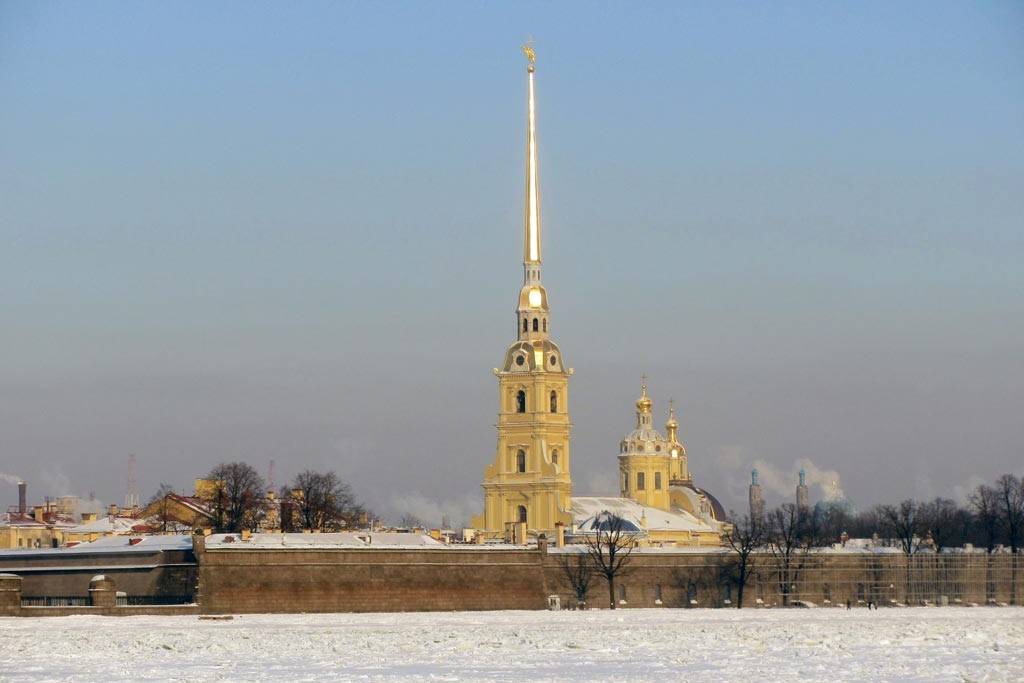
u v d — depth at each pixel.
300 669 196.12
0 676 189.88
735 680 181.62
